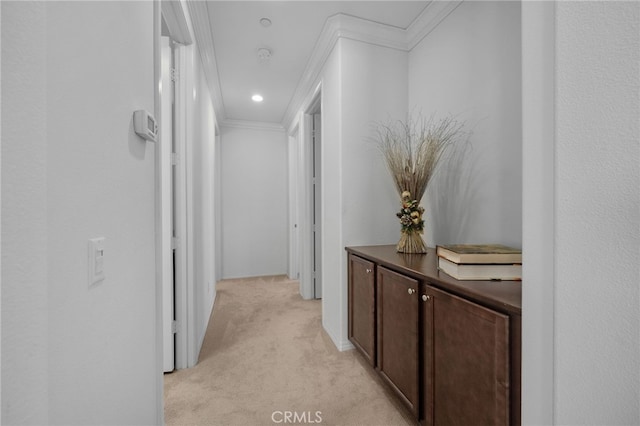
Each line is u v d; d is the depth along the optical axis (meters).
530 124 0.61
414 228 1.80
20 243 0.39
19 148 0.39
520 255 1.09
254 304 3.23
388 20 2.10
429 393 1.18
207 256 2.75
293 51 2.53
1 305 0.36
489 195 1.56
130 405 0.82
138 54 0.90
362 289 1.84
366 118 2.17
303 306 3.16
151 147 1.00
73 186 0.55
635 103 0.44
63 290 0.51
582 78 0.51
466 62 1.72
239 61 2.71
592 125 0.49
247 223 4.59
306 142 3.48
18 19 0.39
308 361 1.97
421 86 2.13
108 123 0.69
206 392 1.63
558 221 0.55
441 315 1.11
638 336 0.44
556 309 0.55
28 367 0.40
